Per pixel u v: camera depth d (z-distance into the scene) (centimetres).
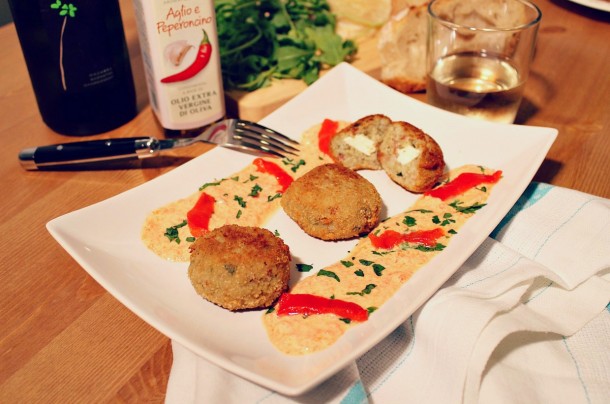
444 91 48
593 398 30
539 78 57
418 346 32
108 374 32
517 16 51
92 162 48
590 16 67
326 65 58
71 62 46
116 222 38
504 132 43
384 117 44
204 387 30
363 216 38
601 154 47
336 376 30
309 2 61
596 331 34
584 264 36
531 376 31
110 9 46
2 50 63
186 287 35
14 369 32
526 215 39
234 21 57
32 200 44
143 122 52
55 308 36
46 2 43
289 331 31
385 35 54
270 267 33
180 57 46
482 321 31
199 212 40
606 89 55
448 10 53
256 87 54
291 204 39
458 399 29
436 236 37
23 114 54
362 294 33
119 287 33
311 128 48
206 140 45
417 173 41
